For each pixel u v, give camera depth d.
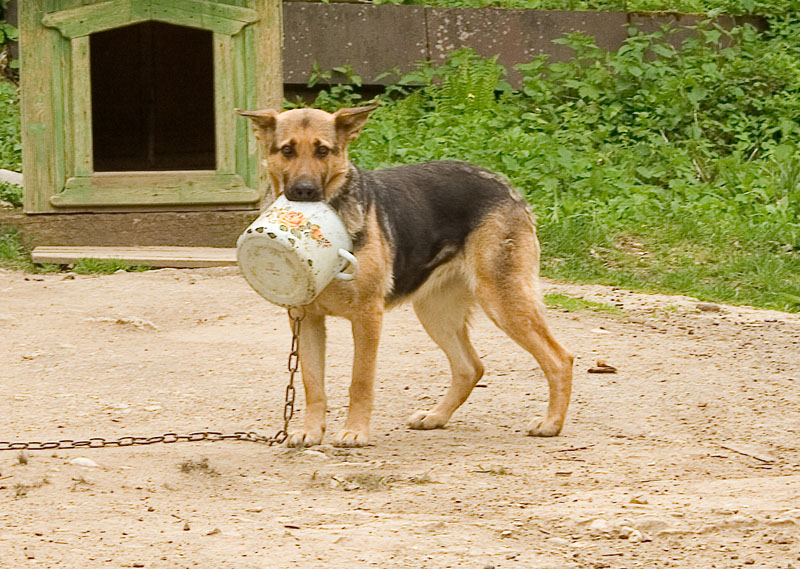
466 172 9.77
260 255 8.59
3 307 14.62
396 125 21.30
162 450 8.93
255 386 11.12
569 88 23.28
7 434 9.45
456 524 6.98
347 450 9.02
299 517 7.12
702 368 11.99
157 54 21.67
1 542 6.53
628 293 15.91
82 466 8.32
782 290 16.20
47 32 17.33
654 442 9.34
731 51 24.05
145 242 17.81
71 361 12.09
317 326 9.26
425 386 11.18
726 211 19.42
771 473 8.45
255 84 17.70
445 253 9.57
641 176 21.05
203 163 21.45
